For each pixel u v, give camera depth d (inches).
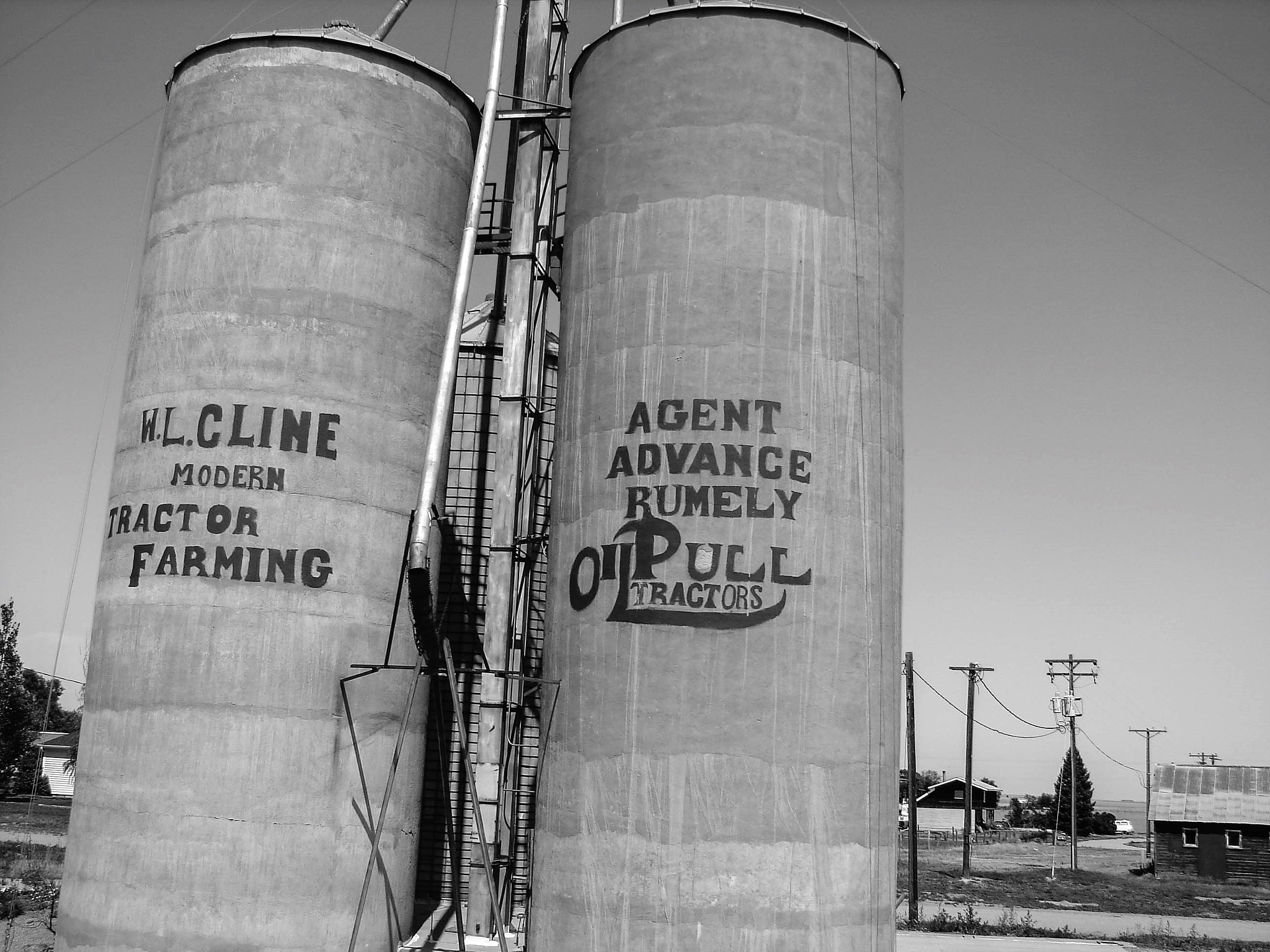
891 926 681.0
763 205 712.4
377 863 743.7
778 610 659.4
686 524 671.8
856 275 730.2
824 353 705.0
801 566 669.9
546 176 911.0
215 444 742.5
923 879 2070.6
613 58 768.9
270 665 719.7
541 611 938.7
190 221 784.9
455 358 764.6
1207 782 2372.0
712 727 647.1
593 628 689.0
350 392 769.6
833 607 675.4
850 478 700.0
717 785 640.4
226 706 711.1
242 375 752.3
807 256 713.0
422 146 829.2
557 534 738.2
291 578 732.0
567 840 674.2
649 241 721.0
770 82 730.2
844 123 747.4
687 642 658.2
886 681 699.4
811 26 748.0
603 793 662.5
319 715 727.7
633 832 648.4
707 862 633.6
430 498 725.9
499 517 836.6
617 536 689.6
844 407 706.2
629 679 666.2
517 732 850.8
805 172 724.0
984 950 1272.1
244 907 693.3
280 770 711.7
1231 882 2272.4
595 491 708.7
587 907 653.3
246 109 791.7
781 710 650.2
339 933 716.7
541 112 882.1
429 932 804.6
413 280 812.0
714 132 722.8
